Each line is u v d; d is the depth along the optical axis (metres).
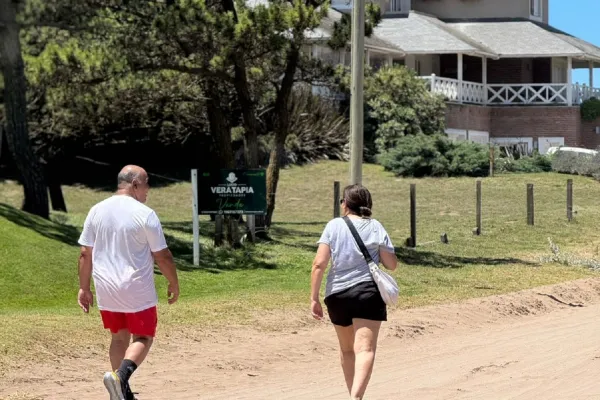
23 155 40.41
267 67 45.00
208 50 39.59
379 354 23.03
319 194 64.69
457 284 35.41
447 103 81.31
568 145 87.56
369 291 14.83
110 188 69.25
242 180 38.84
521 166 73.38
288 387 18.81
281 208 60.38
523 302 31.52
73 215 50.34
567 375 19.58
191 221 53.72
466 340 25.11
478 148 72.12
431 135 75.12
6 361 19.77
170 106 46.03
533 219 54.16
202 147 70.50
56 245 33.88
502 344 24.27
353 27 33.25
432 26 87.75
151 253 14.98
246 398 17.62
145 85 42.47
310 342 23.88
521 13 95.50
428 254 43.69
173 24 37.47
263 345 23.25
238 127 57.50
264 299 29.73
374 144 75.94
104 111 43.00
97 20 39.53
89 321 24.48
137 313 14.77
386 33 86.38
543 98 87.94
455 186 66.69
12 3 38.84
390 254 15.15
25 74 40.97
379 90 46.78
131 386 18.56
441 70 93.38
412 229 45.84
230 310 27.45
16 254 31.84
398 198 62.41
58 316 25.14
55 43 41.12
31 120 48.59
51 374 19.27
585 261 42.97
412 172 70.62
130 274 14.74
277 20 37.94
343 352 15.40
